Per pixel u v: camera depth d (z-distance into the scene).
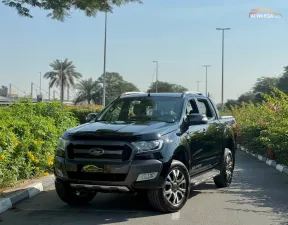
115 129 7.10
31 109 12.76
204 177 8.28
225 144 9.64
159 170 6.80
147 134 6.91
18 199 8.20
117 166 6.68
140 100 8.50
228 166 9.76
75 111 32.22
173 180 7.17
